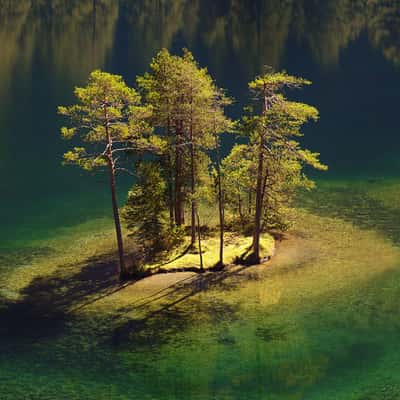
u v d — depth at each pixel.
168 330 42.44
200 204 67.94
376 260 53.53
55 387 36.31
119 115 48.06
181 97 51.00
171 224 56.44
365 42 177.00
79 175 84.75
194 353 39.53
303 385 35.81
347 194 73.25
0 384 36.69
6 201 74.62
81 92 46.38
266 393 35.16
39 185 80.50
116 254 57.50
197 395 35.19
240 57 162.50
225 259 53.00
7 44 179.62
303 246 57.12
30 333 42.75
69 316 45.03
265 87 49.03
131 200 54.75
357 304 45.31
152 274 51.53
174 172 55.75
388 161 87.44
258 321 43.22
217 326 42.75
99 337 41.94
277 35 186.12
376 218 64.88
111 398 35.16
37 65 158.00
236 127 51.88
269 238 57.69
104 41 186.50
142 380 36.88
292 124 50.28
